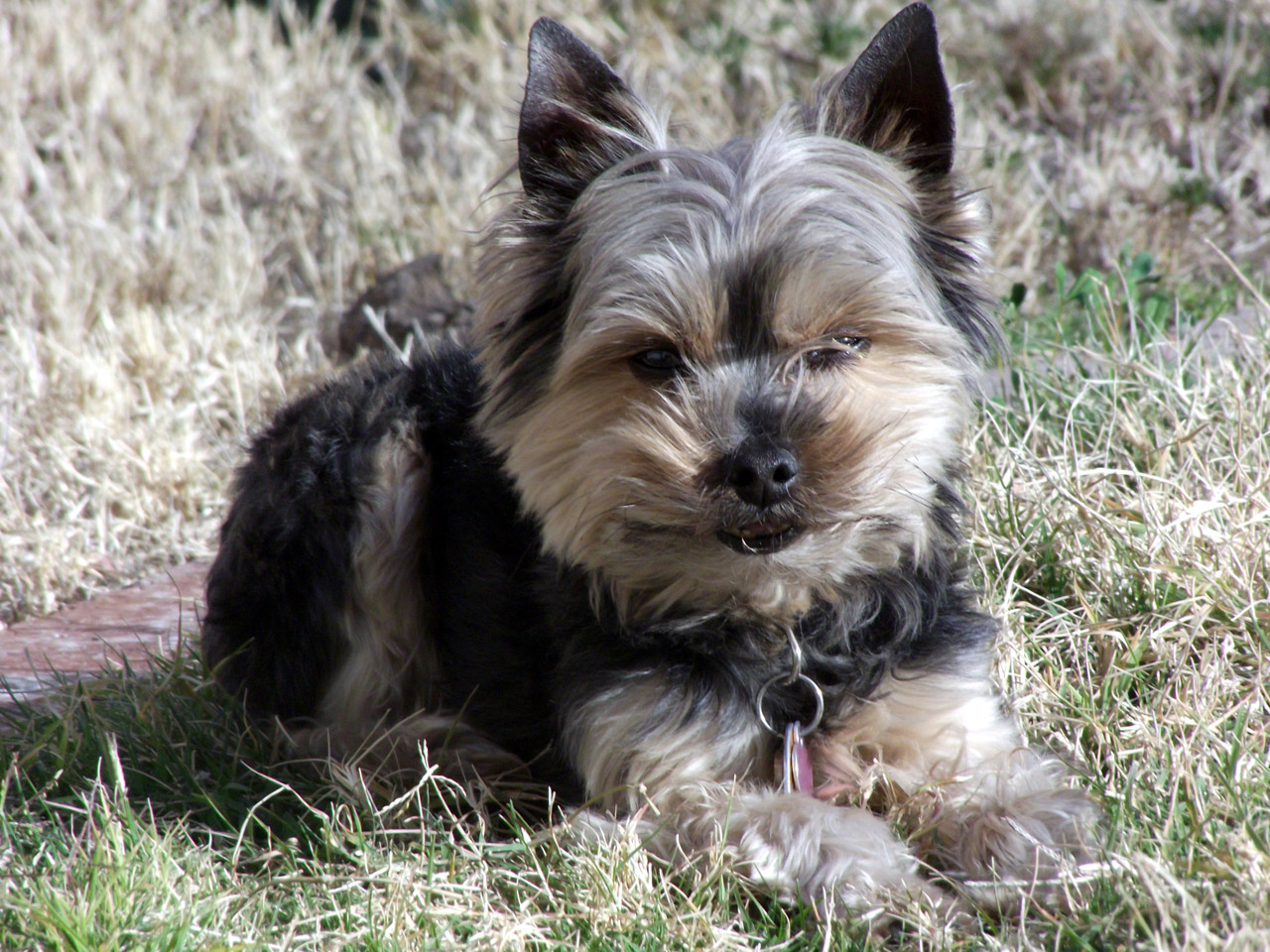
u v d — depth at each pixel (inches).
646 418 172.4
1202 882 148.4
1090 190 404.5
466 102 518.3
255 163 482.0
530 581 204.2
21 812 183.8
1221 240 388.5
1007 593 217.5
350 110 509.7
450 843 175.0
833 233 175.2
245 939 154.3
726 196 180.2
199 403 346.6
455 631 216.2
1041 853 161.5
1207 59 481.7
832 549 172.6
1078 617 217.5
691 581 180.4
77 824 186.1
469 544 216.5
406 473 222.8
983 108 484.7
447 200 454.3
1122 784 174.9
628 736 178.9
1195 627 200.8
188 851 173.2
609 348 177.0
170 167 474.0
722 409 169.0
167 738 203.2
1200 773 167.9
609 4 569.6
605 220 184.2
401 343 384.2
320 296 423.5
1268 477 222.8
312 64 536.4
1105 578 222.1
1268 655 195.8
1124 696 197.9
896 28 189.9
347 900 163.5
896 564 182.7
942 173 194.1
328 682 221.9
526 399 195.0
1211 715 183.8
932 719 184.5
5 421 321.4
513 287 194.1
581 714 183.9
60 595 283.4
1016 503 243.8
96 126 483.8
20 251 410.6
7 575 281.7
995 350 204.2
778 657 183.6
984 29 519.2
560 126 194.2
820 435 167.8
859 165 187.9
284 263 436.1
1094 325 318.3
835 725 184.2
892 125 195.2
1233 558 211.9
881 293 174.6
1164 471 235.8
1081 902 155.3
